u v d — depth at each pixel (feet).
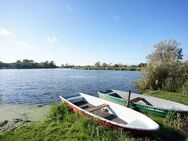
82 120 23.43
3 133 23.04
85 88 72.79
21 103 44.60
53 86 80.07
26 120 29.01
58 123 24.97
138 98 34.32
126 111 26.18
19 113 33.40
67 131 21.95
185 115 28.02
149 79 59.77
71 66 437.17
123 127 21.01
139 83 65.51
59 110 28.86
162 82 57.16
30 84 88.74
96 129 21.21
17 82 98.58
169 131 22.99
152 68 60.08
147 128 20.08
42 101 47.60
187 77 53.93
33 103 44.52
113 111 28.02
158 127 20.27
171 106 31.78
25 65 380.58
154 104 34.04
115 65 290.76
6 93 61.62
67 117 26.48
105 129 21.84
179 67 56.59
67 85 83.15
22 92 63.72
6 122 28.14
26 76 146.92
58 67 431.84
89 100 33.55
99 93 40.37
